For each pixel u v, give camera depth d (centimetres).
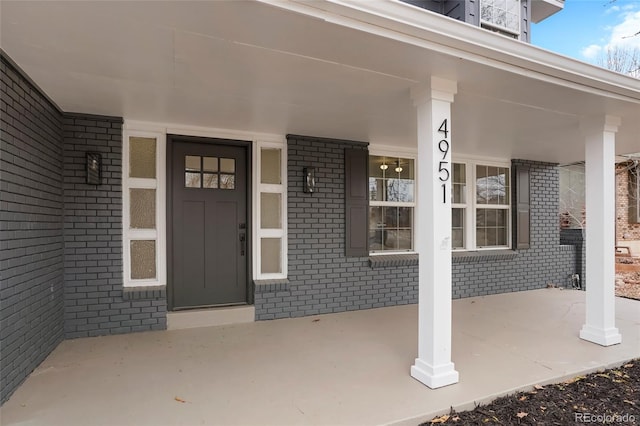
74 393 254
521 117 377
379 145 520
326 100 330
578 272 699
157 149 407
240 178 450
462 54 240
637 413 240
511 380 279
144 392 257
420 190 284
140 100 331
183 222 423
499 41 244
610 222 364
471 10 465
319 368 299
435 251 271
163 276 407
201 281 430
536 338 377
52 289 331
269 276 454
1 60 234
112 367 298
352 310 490
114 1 177
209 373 288
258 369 297
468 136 470
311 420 223
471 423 228
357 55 237
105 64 254
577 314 474
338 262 483
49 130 325
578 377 293
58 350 334
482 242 622
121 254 384
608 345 354
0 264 233
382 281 510
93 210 375
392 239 542
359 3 198
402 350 341
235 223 446
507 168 645
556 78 283
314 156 472
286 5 186
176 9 185
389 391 260
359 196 495
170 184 413
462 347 350
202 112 367
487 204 625
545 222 668
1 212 234
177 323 402
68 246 366
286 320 441
